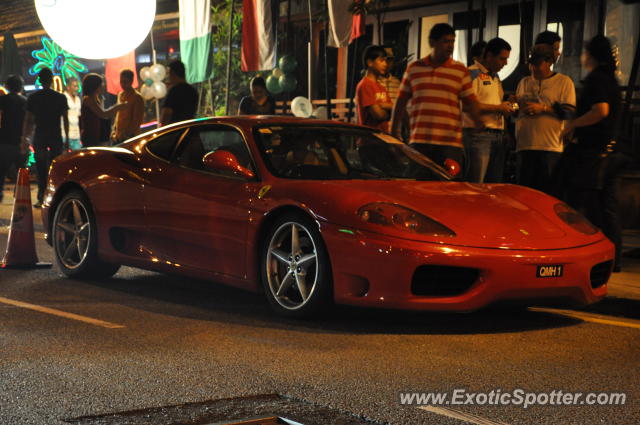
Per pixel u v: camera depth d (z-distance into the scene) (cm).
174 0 1986
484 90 809
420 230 493
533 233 515
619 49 1132
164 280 670
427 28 1481
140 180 629
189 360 423
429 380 394
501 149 816
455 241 491
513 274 492
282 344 461
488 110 782
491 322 534
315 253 514
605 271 548
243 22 1345
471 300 491
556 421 338
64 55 2098
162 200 609
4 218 1088
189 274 595
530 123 768
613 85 716
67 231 679
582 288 520
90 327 495
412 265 483
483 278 490
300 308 521
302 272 523
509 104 793
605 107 704
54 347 445
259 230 544
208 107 1770
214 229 573
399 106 790
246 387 378
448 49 759
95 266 662
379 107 864
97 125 1187
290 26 1703
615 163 716
